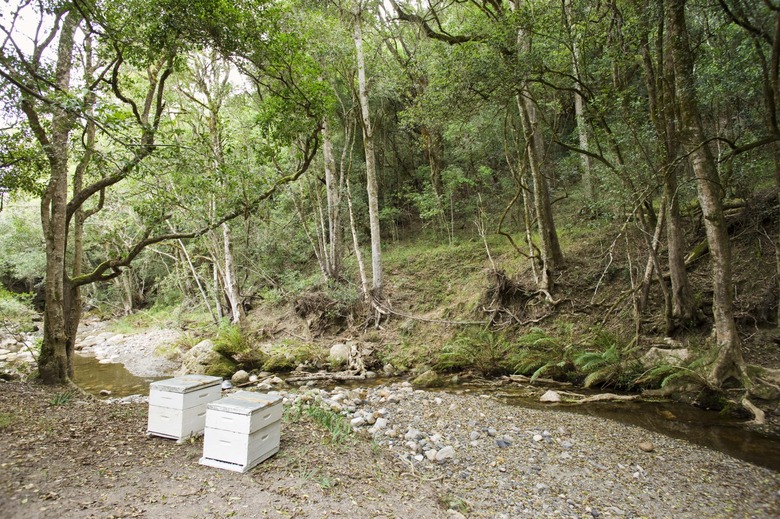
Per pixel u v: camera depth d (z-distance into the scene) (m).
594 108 10.21
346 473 4.48
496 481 5.01
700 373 8.23
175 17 7.02
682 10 7.80
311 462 4.63
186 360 13.75
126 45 7.39
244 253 21.27
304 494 3.84
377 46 17.53
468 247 17.95
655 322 10.77
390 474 4.77
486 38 9.17
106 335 21.81
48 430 5.06
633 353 10.09
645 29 8.70
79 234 9.73
